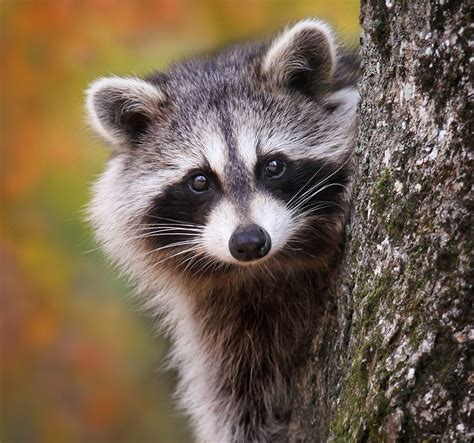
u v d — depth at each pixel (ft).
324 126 29.04
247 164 28.76
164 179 29.96
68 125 44.16
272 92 29.68
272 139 28.89
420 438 19.24
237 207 28.09
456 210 19.34
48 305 44.60
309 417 25.50
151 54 43.65
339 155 28.14
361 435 20.36
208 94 30.19
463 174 19.29
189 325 31.07
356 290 22.16
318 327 25.62
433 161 19.86
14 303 44.47
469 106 19.22
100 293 46.62
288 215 27.84
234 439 30.32
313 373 25.43
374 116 21.99
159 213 30.09
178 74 31.63
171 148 30.04
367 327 21.11
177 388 35.12
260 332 29.30
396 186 20.80
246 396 30.17
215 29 43.70
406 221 20.40
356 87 29.78
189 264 29.63
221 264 28.89
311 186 28.27
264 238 27.02
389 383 19.93
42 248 44.47
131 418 48.49
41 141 44.16
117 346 46.93
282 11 43.19
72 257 45.09
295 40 29.14
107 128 31.32
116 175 31.48
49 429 46.39
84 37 43.65
